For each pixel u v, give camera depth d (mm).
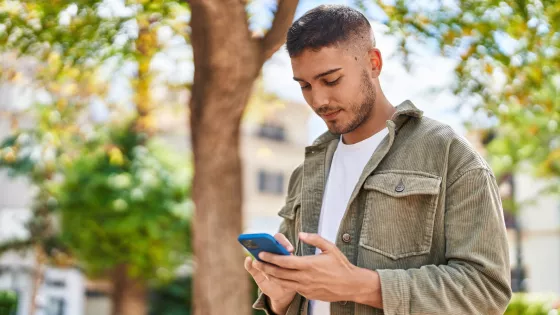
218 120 4504
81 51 4949
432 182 1573
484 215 1526
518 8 3881
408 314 1446
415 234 1579
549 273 18938
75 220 10539
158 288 12453
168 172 10914
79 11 4191
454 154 1607
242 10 4145
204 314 4793
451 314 1454
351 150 1761
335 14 1643
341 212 1732
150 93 7004
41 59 5160
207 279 4781
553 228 18844
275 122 23750
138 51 5172
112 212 10438
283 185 24141
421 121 1698
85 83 6457
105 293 17422
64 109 6367
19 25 4445
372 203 1624
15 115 6695
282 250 1427
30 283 13352
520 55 4730
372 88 1678
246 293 4891
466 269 1491
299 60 1636
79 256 10797
